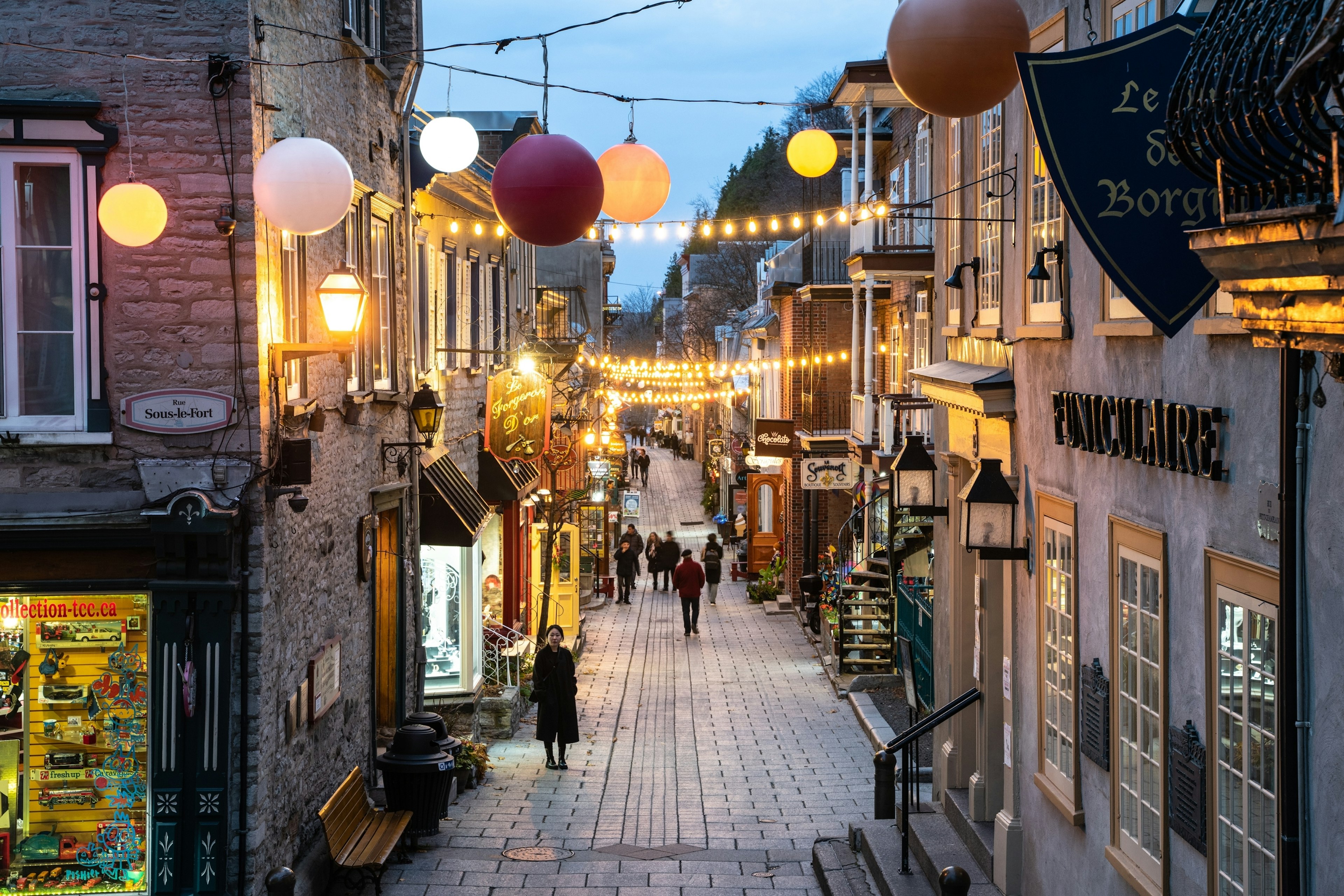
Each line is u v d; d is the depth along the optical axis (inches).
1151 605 269.0
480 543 702.5
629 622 1161.4
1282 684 201.2
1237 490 224.8
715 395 1566.2
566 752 633.6
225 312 355.9
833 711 760.3
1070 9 328.5
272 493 362.9
